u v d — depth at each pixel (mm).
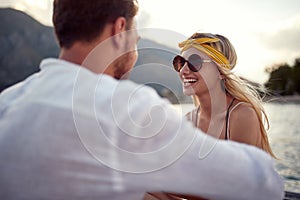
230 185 821
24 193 855
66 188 836
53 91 906
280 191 885
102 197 836
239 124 2373
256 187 838
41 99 900
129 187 832
